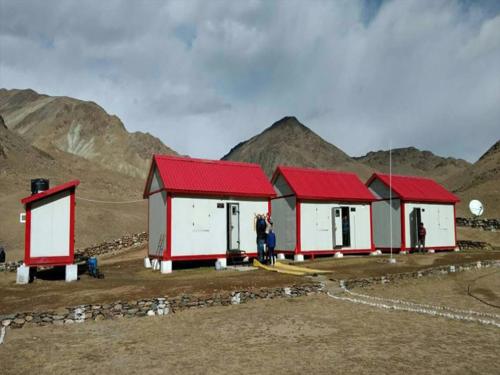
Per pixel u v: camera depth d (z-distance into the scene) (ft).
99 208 196.44
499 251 112.57
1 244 140.77
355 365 31.55
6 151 308.81
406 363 31.89
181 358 33.81
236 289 56.08
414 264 83.56
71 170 347.56
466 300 56.49
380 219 113.39
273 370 30.78
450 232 116.57
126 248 119.34
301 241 92.58
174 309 49.70
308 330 41.50
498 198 203.00
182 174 80.89
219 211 81.56
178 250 76.64
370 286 66.08
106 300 50.19
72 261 67.26
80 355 34.99
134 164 632.38
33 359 34.22
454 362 32.01
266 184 88.02
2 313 46.80
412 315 47.55
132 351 35.78
